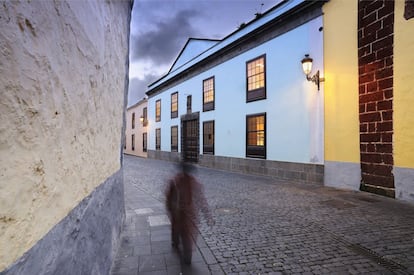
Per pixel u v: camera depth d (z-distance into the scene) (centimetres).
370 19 695
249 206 599
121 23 389
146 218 515
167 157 2077
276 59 1027
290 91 965
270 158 1052
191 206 595
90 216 207
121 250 359
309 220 486
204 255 342
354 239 391
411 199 606
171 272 298
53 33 135
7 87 94
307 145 898
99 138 246
